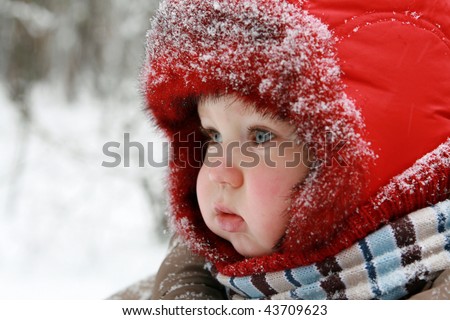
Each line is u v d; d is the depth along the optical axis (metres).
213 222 1.17
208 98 1.11
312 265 1.09
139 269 4.35
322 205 1.03
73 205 5.12
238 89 1.06
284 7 1.05
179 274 1.40
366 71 1.07
